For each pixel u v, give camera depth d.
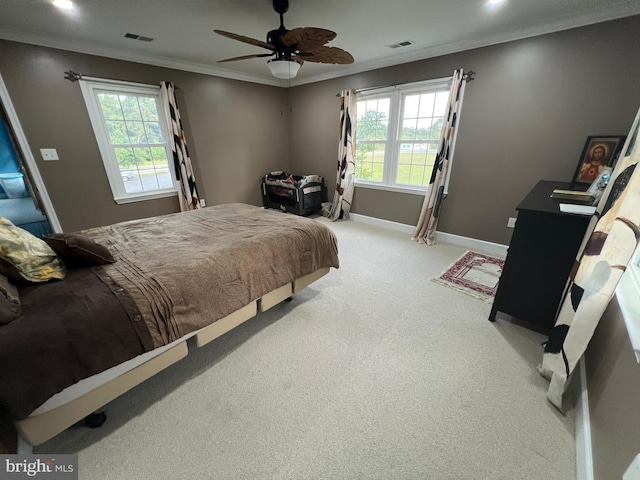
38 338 0.97
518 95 2.72
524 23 2.43
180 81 3.60
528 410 1.34
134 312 1.19
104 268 1.47
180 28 2.48
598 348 1.31
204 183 4.16
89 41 2.72
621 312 1.08
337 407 1.37
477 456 1.15
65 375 0.99
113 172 3.28
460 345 1.78
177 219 2.38
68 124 2.89
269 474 1.10
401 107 3.65
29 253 1.27
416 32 2.64
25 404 0.91
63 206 3.01
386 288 2.49
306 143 4.90
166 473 1.11
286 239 1.93
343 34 2.68
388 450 1.18
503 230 3.13
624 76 2.20
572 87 2.43
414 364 1.63
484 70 2.86
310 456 1.16
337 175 4.51
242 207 2.78
